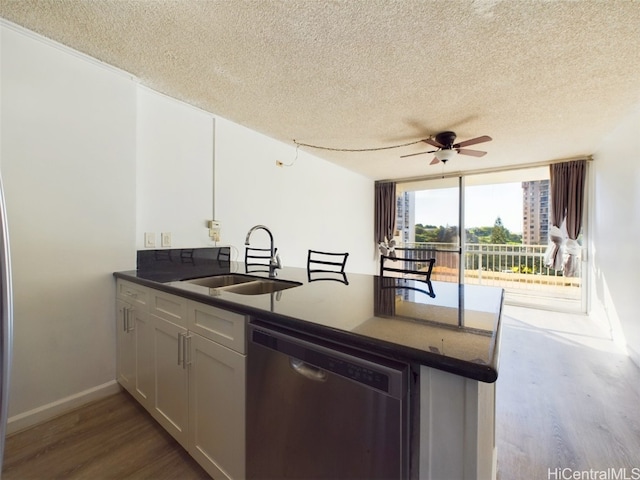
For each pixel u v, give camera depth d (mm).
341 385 818
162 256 2352
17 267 1619
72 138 1814
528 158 4188
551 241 4359
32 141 1661
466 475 658
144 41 1718
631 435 1625
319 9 1448
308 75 2059
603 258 3525
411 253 5805
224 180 2863
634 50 1730
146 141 2258
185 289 1374
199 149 2637
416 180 5648
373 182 5922
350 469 806
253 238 3197
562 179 4230
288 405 950
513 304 4754
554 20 1498
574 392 2094
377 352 797
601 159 3568
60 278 1771
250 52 1808
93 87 1899
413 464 730
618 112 2604
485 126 2955
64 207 1785
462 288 1584
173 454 1439
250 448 1065
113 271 2000
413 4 1408
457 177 5254
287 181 3662
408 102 2445
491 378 601
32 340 1669
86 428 1619
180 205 2494
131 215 2102
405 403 715
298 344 908
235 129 2961
